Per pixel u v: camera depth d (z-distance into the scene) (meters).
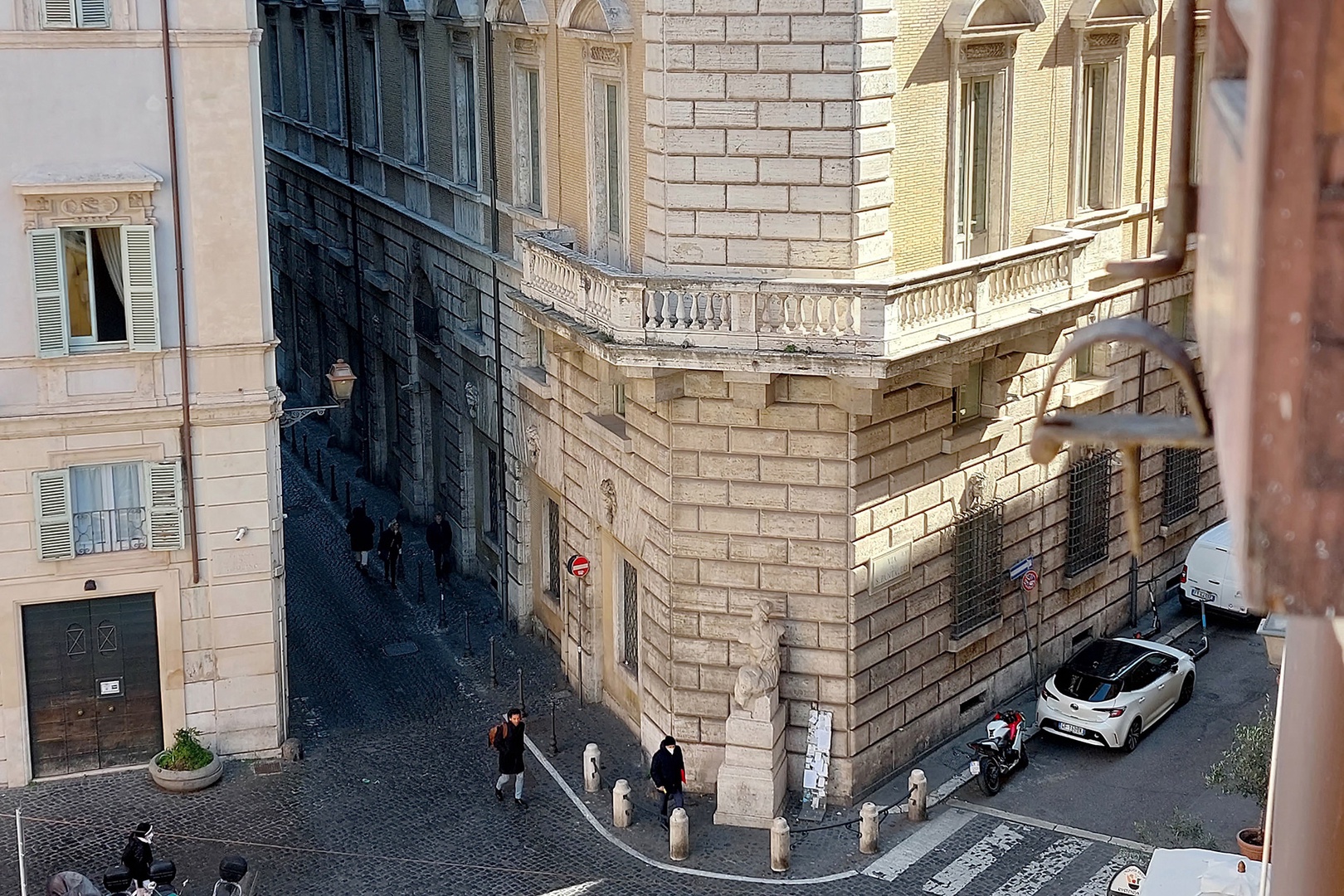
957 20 28.19
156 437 30.48
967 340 28.02
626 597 33.78
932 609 31.38
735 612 30.08
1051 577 34.97
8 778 31.14
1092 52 32.28
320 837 29.52
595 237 32.28
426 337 44.25
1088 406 35.12
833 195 27.52
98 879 27.84
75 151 29.09
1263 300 2.91
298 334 60.75
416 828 29.88
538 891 27.55
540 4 33.31
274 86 60.00
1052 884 27.39
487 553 42.25
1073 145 32.25
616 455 32.28
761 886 27.58
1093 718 31.77
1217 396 3.30
